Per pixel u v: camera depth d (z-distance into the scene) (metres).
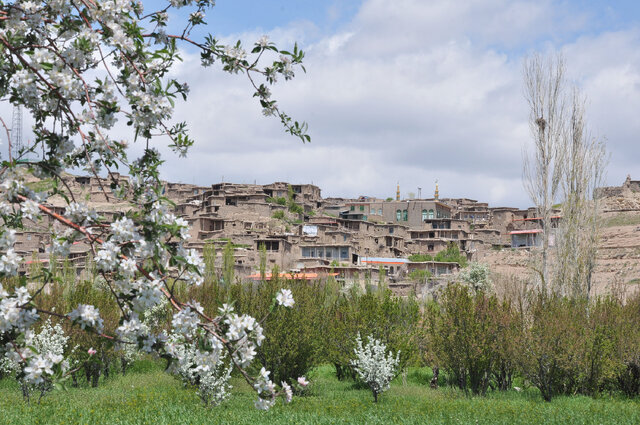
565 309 22.64
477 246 101.44
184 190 120.31
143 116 4.85
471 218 121.31
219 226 98.31
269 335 19.86
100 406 13.77
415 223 113.38
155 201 4.54
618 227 87.50
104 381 21.06
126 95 4.76
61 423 10.39
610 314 22.78
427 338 23.75
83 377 20.59
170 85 5.05
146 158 5.12
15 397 15.49
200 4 5.66
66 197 4.37
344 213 115.44
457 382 23.66
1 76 4.55
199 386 15.70
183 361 4.84
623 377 21.59
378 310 22.77
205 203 107.62
